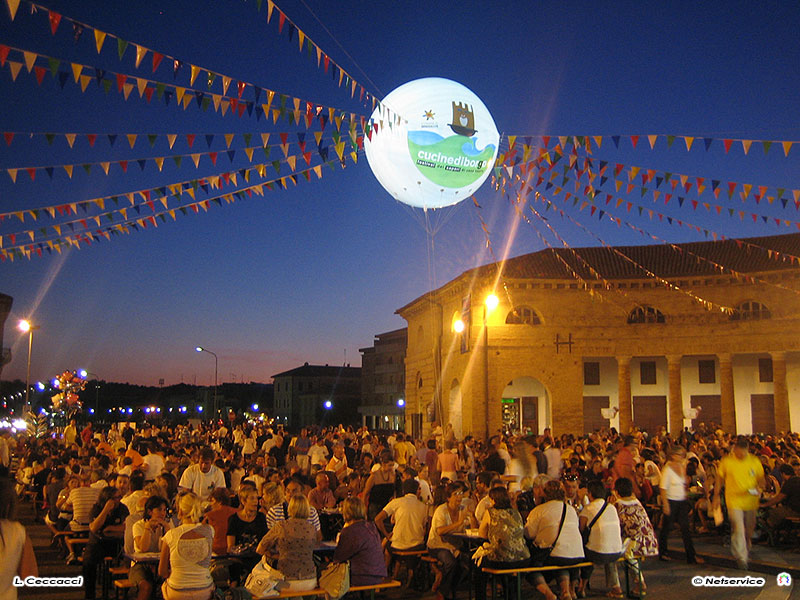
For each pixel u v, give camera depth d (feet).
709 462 65.41
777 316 146.41
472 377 152.76
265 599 30.66
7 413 302.86
